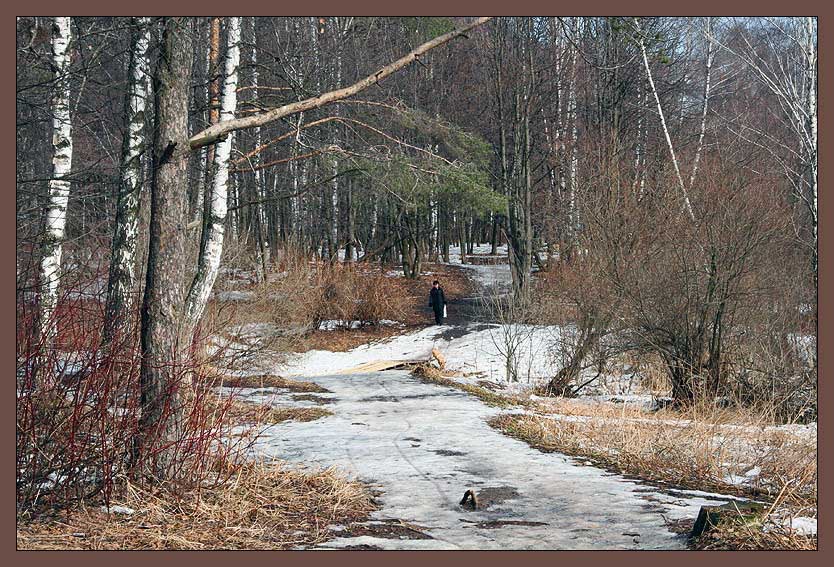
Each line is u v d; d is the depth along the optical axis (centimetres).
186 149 860
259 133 2028
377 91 2803
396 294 3734
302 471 966
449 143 1623
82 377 786
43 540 667
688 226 1808
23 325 775
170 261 848
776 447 1112
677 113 3703
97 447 787
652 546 688
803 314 1778
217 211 1361
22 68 1184
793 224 1847
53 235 1072
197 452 847
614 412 1505
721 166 1872
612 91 3506
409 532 754
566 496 886
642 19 2939
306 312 3041
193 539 701
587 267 2106
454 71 4225
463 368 2561
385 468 1029
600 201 2178
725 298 1688
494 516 809
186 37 872
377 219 4816
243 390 1703
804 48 2073
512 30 3612
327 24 2488
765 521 700
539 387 2153
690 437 1165
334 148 1461
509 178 3616
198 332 1075
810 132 2006
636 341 1900
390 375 2284
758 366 1686
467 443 1205
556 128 4131
